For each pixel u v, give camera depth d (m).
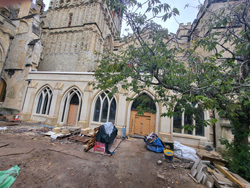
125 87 4.66
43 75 14.42
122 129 10.32
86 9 20.59
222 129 8.73
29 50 15.96
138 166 5.73
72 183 4.20
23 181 4.03
